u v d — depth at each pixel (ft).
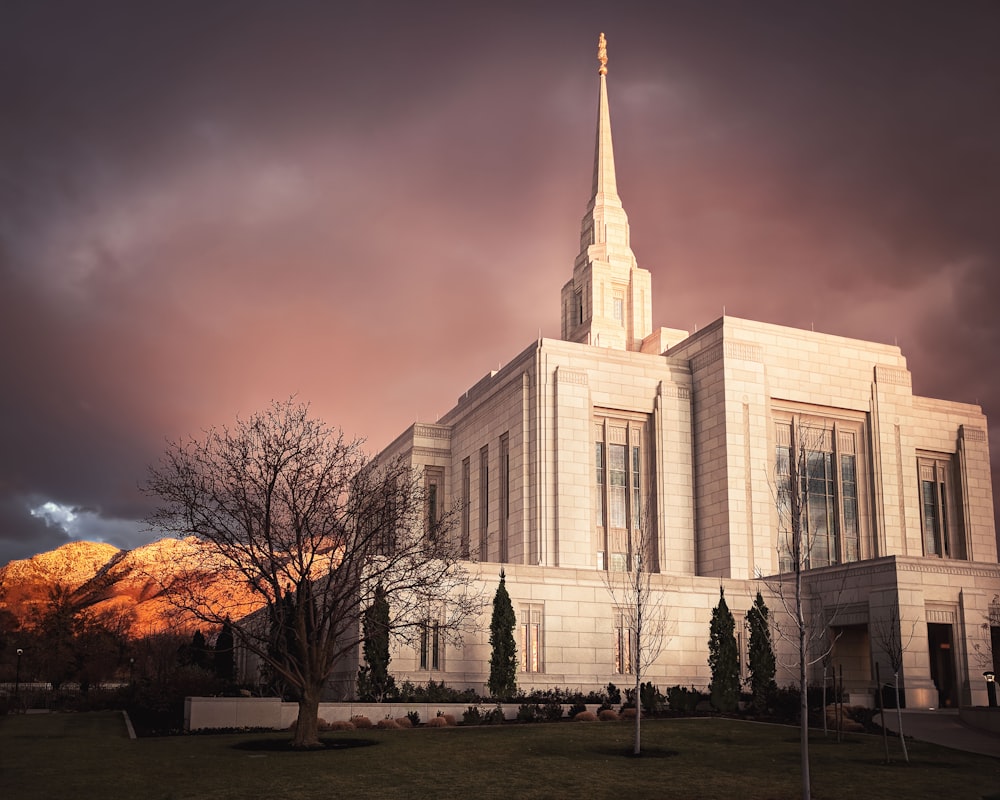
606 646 180.55
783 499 235.40
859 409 250.98
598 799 78.07
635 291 311.06
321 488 124.06
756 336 243.60
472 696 156.35
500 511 248.73
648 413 246.06
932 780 89.30
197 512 118.73
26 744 113.09
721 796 80.23
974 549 264.72
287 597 119.65
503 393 253.03
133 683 203.10
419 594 140.67
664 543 235.40
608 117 336.08
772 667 165.58
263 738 117.29
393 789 80.48
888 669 172.55
